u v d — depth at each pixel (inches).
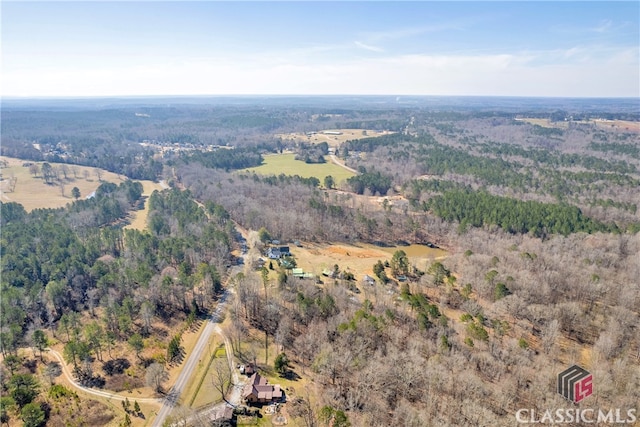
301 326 4864.7
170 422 3494.1
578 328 4640.8
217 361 4360.2
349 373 3941.9
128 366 4320.9
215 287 5836.6
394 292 5472.4
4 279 5585.6
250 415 3612.2
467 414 3216.0
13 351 4500.5
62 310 5462.6
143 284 5433.1
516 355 3949.3
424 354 4109.3
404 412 3405.5
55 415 3641.7
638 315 4852.4
